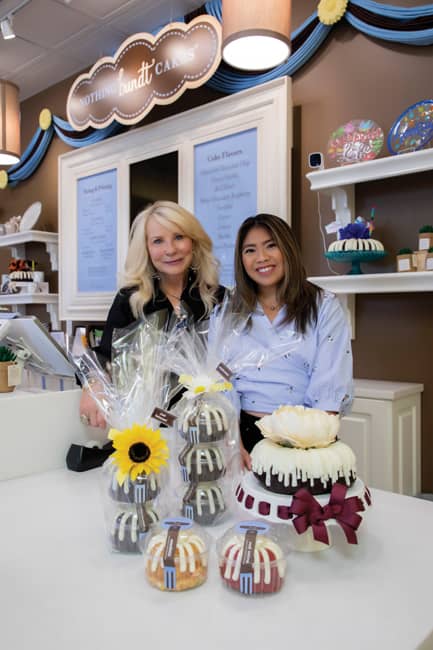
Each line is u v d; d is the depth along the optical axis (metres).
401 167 2.14
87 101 3.41
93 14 3.34
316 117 2.66
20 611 0.63
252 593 0.66
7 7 3.23
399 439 2.18
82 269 3.85
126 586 0.69
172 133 3.12
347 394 1.45
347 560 0.77
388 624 0.60
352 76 2.53
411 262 2.18
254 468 0.85
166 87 2.90
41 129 4.44
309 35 2.61
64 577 0.71
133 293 1.88
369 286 2.24
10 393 1.41
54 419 1.23
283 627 0.59
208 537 0.74
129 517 0.79
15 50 3.84
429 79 2.29
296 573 0.73
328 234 2.62
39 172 4.61
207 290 1.91
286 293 1.48
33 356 1.47
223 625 0.59
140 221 1.88
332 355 1.45
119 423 0.89
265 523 0.74
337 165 2.43
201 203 2.97
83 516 0.94
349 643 0.56
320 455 0.80
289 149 2.55
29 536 0.85
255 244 1.49
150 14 3.33
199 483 0.90
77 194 3.86
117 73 3.18
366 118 2.49
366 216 2.48
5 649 0.55
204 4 3.19
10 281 4.39
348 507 0.74
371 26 2.40
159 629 0.59
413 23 2.26
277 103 2.57
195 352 1.01
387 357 2.44
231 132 2.80
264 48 2.29
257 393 1.47
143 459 0.80
